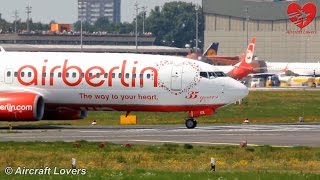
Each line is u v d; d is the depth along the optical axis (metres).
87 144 170.75
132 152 159.75
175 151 161.50
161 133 199.12
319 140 183.88
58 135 194.12
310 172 134.75
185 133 199.12
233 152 160.38
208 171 133.50
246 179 121.25
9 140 182.00
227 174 126.50
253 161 150.50
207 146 169.75
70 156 153.75
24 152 158.25
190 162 148.62
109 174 125.81
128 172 129.75
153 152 160.12
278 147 168.25
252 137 189.75
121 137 189.62
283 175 125.19
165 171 133.38
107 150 162.25
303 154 158.00
